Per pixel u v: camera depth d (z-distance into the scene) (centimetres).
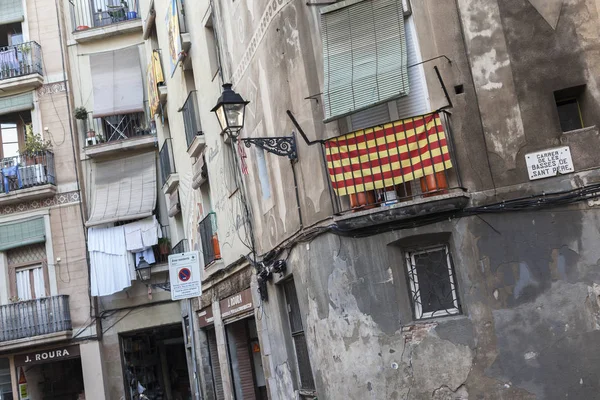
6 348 2486
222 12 1600
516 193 1001
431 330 1029
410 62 1098
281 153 1203
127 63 2708
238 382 1809
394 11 1097
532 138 1002
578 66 1002
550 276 977
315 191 1166
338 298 1117
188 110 1994
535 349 975
